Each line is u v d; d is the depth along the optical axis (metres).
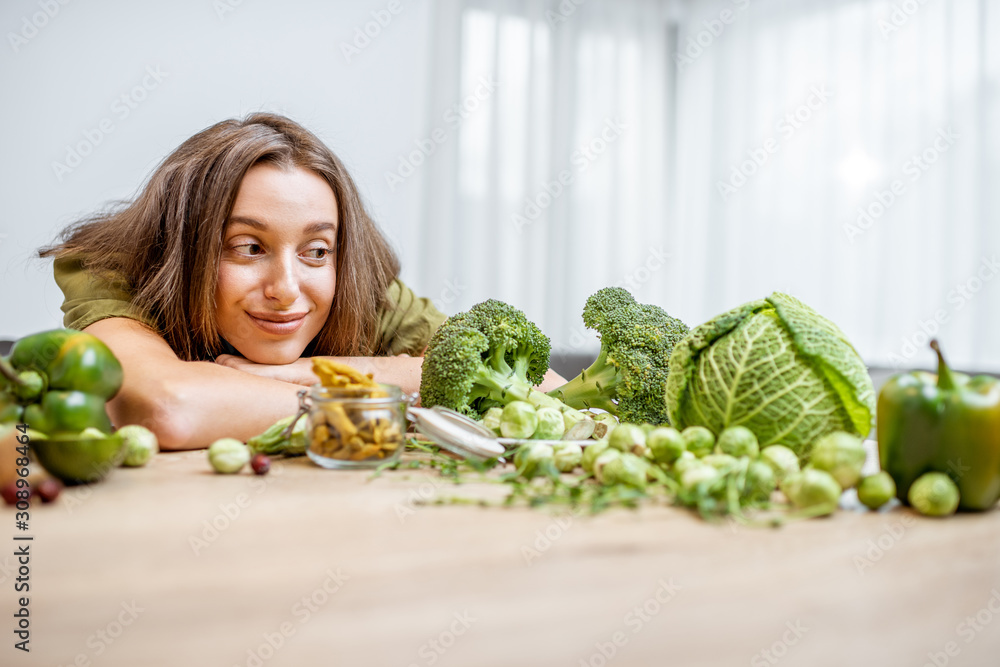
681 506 0.87
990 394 0.84
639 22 4.43
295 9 3.20
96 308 1.48
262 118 1.57
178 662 0.46
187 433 1.16
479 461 1.03
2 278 2.68
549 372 1.70
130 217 1.69
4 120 2.66
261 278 1.42
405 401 1.12
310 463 1.10
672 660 0.49
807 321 1.02
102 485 0.93
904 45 3.50
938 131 3.37
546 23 4.06
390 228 3.57
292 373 1.45
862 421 0.99
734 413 1.00
